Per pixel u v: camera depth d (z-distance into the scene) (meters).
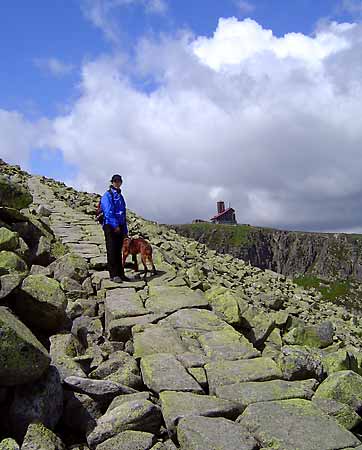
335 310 12.47
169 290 7.17
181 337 5.54
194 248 13.91
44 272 7.55
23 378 3.72
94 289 7.46
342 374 4.45
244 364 4.86
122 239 7.67
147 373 4.56
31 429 3.56
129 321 5.94
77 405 4.07
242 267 14.03
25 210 9.98
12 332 3.68
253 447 3.44
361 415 4.27
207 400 4.08
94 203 16.45
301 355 4.77
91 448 3.69
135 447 3.54
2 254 6.29
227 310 6.52
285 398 4.21
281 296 10.98
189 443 3.46
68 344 5.17
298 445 3.47
